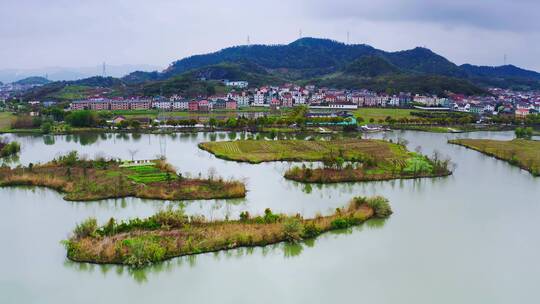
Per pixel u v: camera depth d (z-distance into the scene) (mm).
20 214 116188
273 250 98250
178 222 103312
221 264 92188
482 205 130250
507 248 100375
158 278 86812
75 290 81562
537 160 190750
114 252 89875
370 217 117062
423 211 124375
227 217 108938
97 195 128250
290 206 125438
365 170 165125
